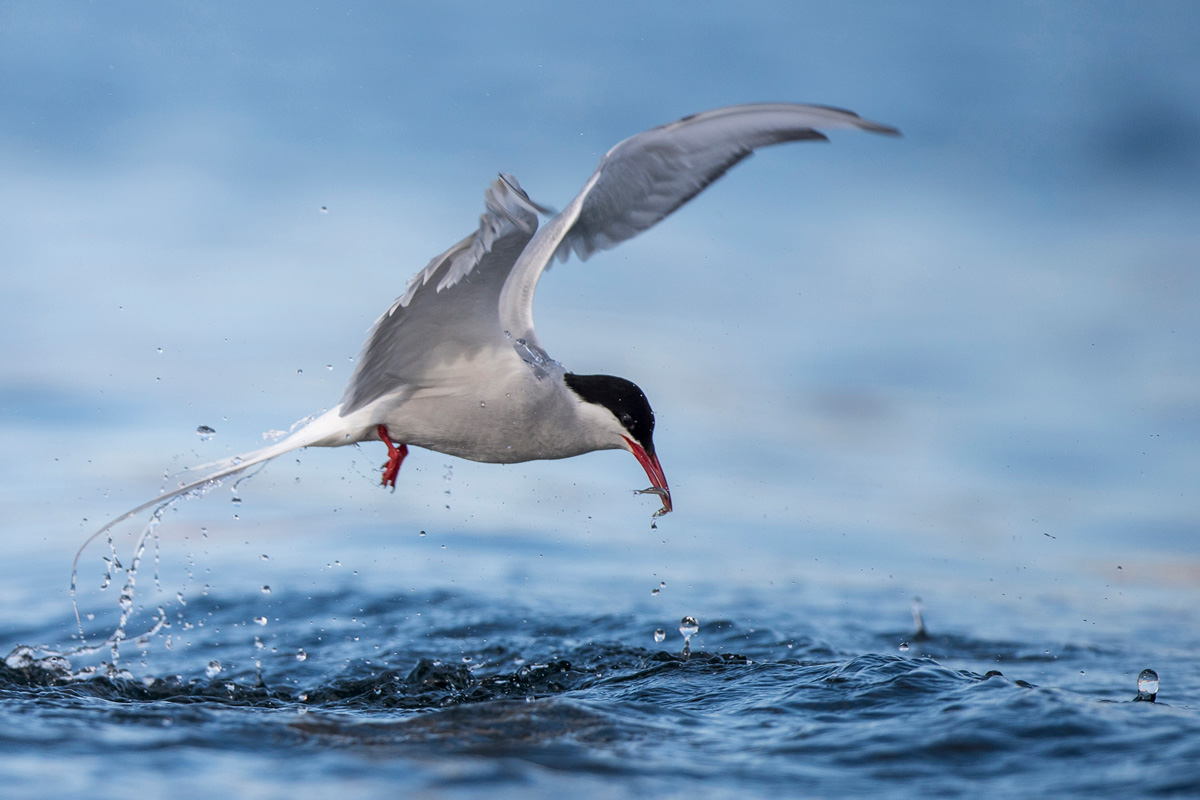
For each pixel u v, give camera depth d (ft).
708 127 26.32
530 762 20.18
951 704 23.32
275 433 29.07
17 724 21.72
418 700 26.63
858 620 33.45
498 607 33.83
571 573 37.45
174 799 17.99
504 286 26.30
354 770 19.57
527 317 26.66
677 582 36.70
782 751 21.07
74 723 21.99
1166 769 19.61
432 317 26.71
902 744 21.21
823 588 36.42
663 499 28.40
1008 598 35.70
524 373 27.30
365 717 23.80
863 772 20.03
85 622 32.27
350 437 28.14
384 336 27.02
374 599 34.35
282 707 25.82
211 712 23.54
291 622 32.65
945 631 32.37
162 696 26.61
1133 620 33.71
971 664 29.66
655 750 21.12
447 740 21.58
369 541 39.91
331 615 33.19
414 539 40.24
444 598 34.60
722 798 18.72
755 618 33.27
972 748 20.98
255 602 34.09
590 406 28.55
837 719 22.98
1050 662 29.84
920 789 19.26
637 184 27.71
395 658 29.99
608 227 28.76
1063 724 21.85
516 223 23.49
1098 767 19.97
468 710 23.84
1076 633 32.40
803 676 26.53
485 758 20.40
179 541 39.29
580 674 28.50
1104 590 36.52
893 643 31.45
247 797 18.16
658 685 26.50
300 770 19.52
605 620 32.89
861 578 37.37
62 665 27.63
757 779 19.65
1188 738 21.11
